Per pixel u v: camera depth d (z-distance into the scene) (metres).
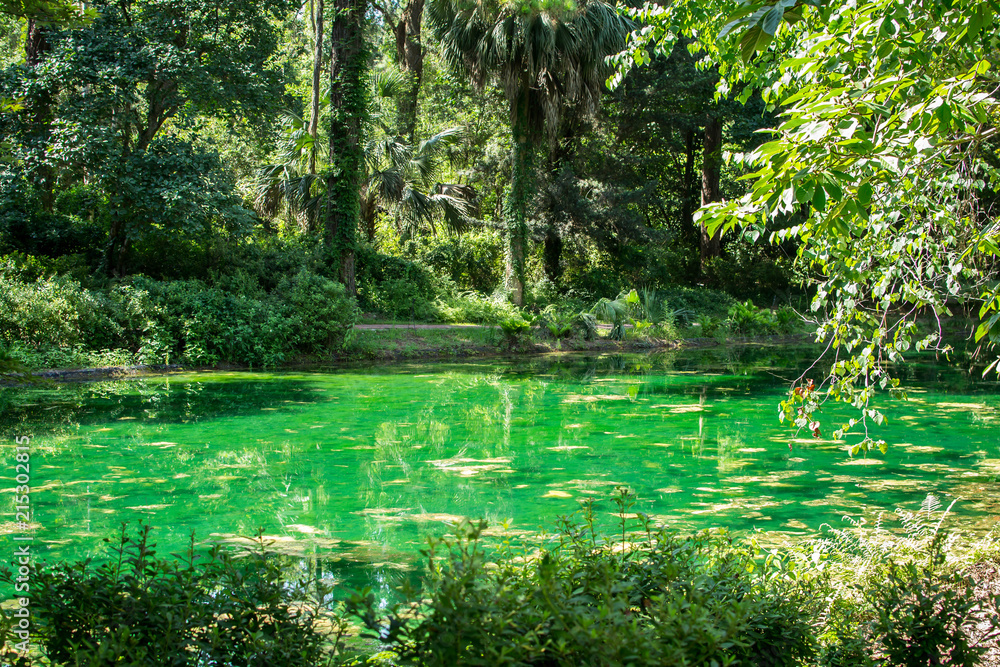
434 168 20.64
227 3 14.76
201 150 15.22
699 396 9.93
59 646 1.83
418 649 1.68
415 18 24.77
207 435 7.13
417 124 29.00
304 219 19.50
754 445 6.74
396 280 18.81
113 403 8.95
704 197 27.03
